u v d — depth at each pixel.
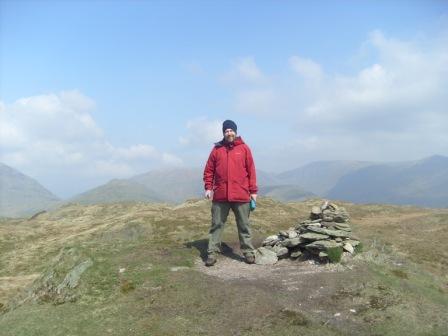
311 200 65.19
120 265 13.86
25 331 10.65
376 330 10.03
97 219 62.81
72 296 12.47
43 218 70.00
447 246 40.91
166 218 40.47
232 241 17.67
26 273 39.72
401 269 14.37
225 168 14.20
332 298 11.59
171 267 13.77
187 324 10.38
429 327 10.19
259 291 11.66
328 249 14.10
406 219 54.91
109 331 10.38
